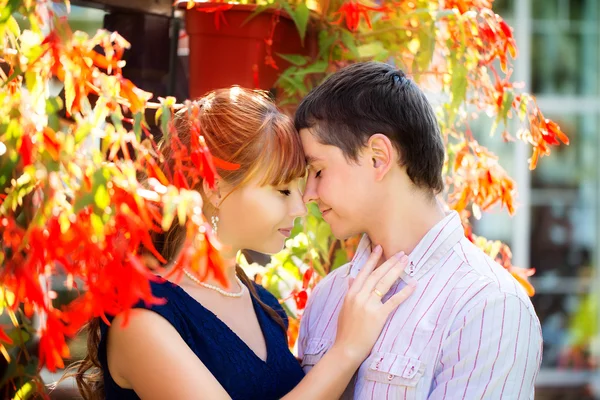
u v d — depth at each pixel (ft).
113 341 4.90
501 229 14.51
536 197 14.49
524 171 14.39
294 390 4.88
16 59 4.15
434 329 4.90
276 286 6.73
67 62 3.89
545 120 6.40
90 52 4.02
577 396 14.48
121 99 4.11
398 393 4.89
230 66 6.09
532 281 14.57
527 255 14.52
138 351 4.81
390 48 6.88
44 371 6.89
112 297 3.86
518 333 4.74
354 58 6.56
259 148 5.01
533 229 14.49
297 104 6.48
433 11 6.43
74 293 6.72
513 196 6.73
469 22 6.38
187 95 7.02
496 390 4.67
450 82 6.68
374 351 5.07
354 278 5.50
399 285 5.24
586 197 14.55
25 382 5.84
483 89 6.57
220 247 3.84
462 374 4.73
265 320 5.62
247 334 5.40
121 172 3.98
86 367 5.74
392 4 6.77
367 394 5.02
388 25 6.82
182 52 7.06
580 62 14.55
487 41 6.49
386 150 5.03
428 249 5.14
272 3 6.05
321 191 5.20
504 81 6.46
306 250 6.62
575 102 14.56
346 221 5.26
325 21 6.50
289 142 5.09
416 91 5.19
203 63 6.12
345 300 5.09
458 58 6.44
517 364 4.71
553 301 14.60
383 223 5.24
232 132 5.01
